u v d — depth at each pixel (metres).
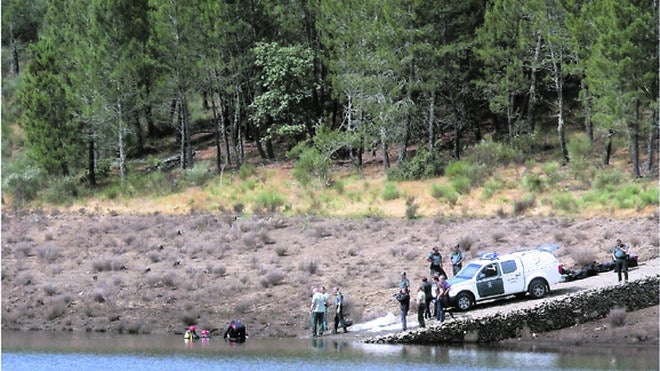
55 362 25.48
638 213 42.75
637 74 46.09
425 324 29.06
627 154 53.56
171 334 32.22
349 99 58.66
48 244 48.03
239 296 36.28
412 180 54.47
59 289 38.75
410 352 26.42
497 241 41.47
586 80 49.66
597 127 52.06
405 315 28.97
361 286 36.38
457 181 50.78
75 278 41.00
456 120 58.06
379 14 57.28
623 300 29.27
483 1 61.59
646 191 44.41
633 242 37.81
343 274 38.56
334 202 52.59
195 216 53.12
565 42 51.31
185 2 61.22
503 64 55.00
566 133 59.03
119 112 62.03
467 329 27.98
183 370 23.89
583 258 35.28
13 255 46.41
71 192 60.75
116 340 30.61
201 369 24.06
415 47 54.44
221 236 47.59
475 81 55.16
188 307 35.06
